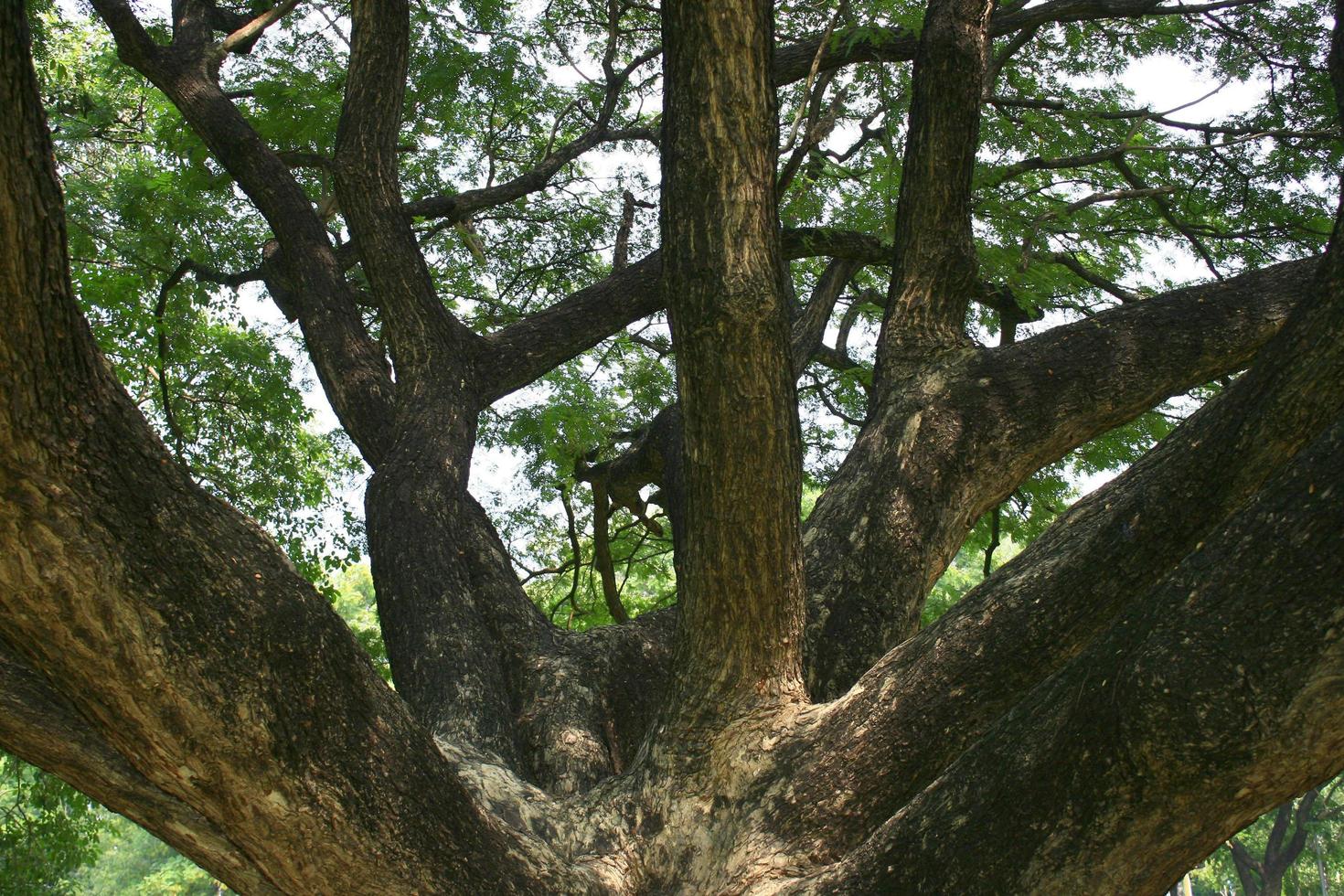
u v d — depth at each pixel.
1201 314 4.91
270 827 2.66
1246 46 8.23
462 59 8.41
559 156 8.04
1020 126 8.27
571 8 9.51
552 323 6.41
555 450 8.52
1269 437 3.00
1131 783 2.40
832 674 4.38
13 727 2.74
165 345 8.67
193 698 2.42
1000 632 3.42
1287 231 8.50
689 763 3.74
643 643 5.14
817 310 7.29
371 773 2.77
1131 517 3.29
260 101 7.86
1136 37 8.55
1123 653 2.45
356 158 5.80
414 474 5.36
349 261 7.37
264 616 2.53
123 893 39.16
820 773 3.54
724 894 3.39
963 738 3.45
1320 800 24.27
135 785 2.82
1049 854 2.54
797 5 8.41
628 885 3.55
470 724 4.37
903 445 4.81
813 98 7.47
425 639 4.76
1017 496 9.20
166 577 2.35
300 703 2.60
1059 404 4.84
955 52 4.84
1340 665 2.15
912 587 4.65
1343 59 3.04
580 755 4.47
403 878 2.85
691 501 3.56
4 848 10.80
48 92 9.07
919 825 2.80
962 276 5.12
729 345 3.32
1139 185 8.02
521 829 3.66
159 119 8.88
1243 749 2.25
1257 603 2.25
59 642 2.29
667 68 3.40
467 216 7.98
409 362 5.86
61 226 2.08
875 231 7.25
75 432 2.20
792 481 3.52
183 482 2.45
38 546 2.17
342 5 8.73
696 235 3.34
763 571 3.57
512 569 5.48
